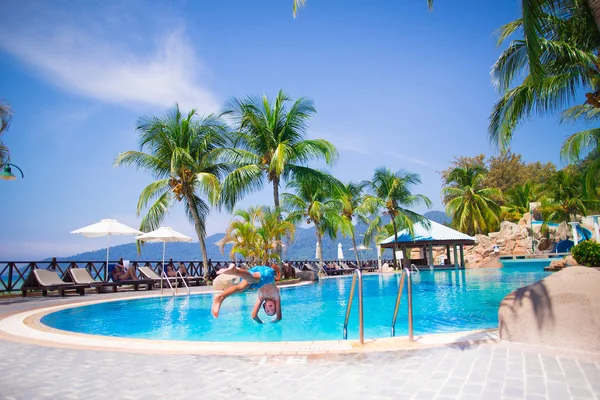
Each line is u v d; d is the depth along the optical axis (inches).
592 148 679.7
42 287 525.3
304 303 498.3
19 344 219.9
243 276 238.8
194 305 466.3
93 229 681.6
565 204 1396.4
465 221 1603.1
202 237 832.3
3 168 461.1
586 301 183.8
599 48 455.5
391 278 971.3
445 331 298.7
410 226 1127.6
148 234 626.5
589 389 131.8
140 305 467.5
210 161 836.0
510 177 2178.9
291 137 879.7
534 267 1245.7
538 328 194.1
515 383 139.6
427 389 135.9
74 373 161.2
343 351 192.4
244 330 317.1
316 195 1109.1
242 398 131.0
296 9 286.2
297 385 143.3
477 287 656.4
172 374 158.9
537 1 233.5
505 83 471.8
